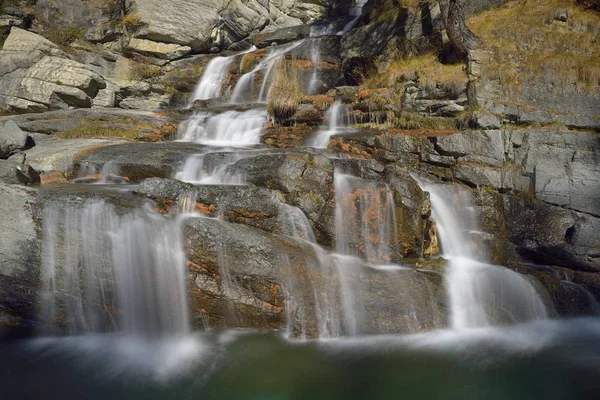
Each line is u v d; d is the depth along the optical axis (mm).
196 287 6934
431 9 13352
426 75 11805
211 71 17750
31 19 17516
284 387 6051
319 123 11750
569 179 9125
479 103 10578
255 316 6977
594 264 8461
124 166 9492
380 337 7012
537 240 8969
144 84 16703
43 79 14250
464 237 8945
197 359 6598
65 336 7344
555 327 7562
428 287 7266
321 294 6957
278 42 19578
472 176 9492
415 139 9891
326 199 7891
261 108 13328
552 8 12453
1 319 7324
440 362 6523
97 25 18328
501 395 5883
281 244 7090
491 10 13516
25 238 7160
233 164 8578
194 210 7531
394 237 8039
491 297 7543
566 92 10273
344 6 22812
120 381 6230
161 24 18188
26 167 9164
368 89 12148
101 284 7145
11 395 6000
